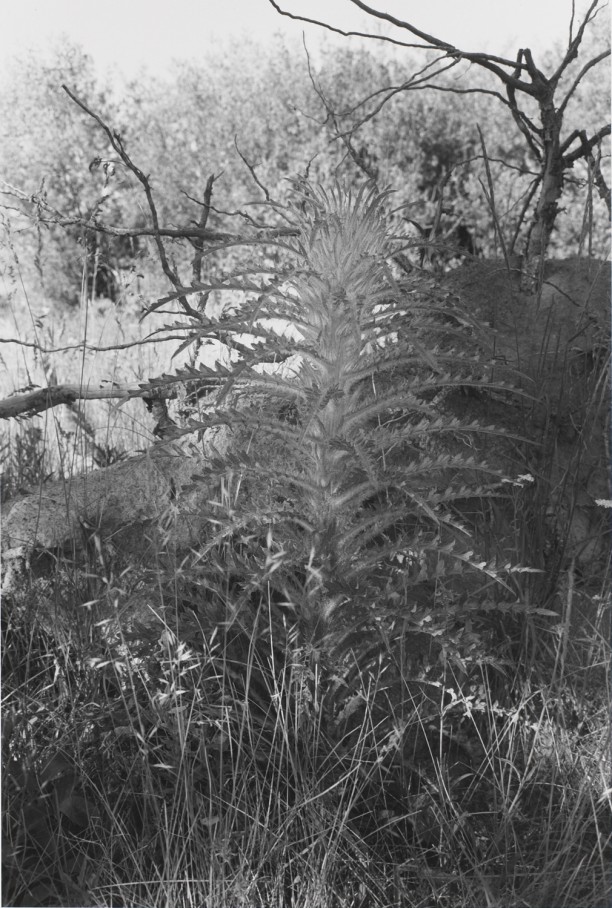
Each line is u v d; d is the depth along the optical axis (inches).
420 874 77.2
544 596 99.7
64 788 82.4
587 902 76.4
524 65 126.8
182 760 76.5
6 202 250.8
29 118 331.6
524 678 91.8
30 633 97.4
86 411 160.4
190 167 329.1
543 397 108.3
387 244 83.9
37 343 134.8
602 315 116.4
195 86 340.2
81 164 321.7
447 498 81.0
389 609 80.5
